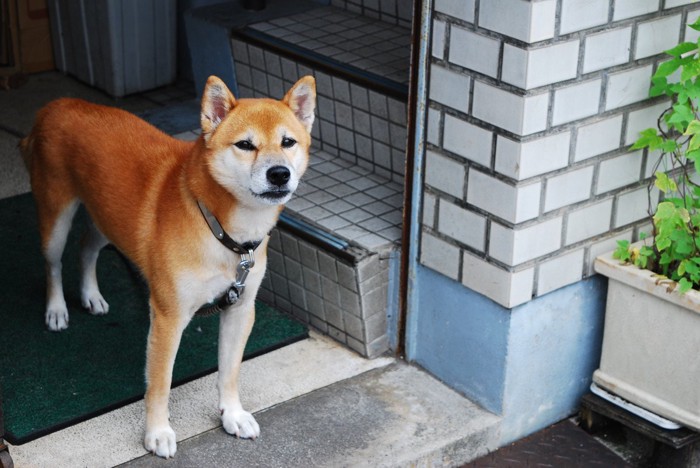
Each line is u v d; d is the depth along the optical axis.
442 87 3.54
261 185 2.94
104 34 5.99
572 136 3.47
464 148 3.54
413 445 3.59
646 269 3.67
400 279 3.98
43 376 3.80
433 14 3.49
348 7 5.36
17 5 6.25
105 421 3.60
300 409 3.74
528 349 3.74
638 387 3.81
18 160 5.44
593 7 3.30
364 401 3.81
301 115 3.17
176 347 3.36
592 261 3.77
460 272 3.72
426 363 4.03
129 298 4.37
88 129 3.60
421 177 3.74
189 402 3.73
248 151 3.00
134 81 6.19
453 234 3.69
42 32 6.43
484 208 3.54
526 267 3.55
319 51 4.73
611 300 3.78
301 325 4.23
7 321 4.16
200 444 3.50
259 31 5.04
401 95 4.23
